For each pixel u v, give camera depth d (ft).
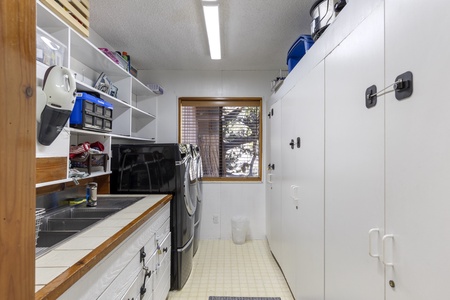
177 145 7.88
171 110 12.33
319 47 5.24
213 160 12.55
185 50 9.95
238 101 12.52
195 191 9.71
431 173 2.35
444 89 2.22
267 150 11.80
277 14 7.31
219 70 12.36
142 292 5.14
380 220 3.15
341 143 4.23
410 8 2.63
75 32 5.50
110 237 3.93
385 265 3.02
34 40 1.72
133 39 8.97
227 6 6.91
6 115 1.52
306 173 6.04
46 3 4.58
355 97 3.77
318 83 5.28
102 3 6.77
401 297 2.76
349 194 3.95
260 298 7.45
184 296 7.54
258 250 11.09
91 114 6.00
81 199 6.69
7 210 1.54
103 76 7.57
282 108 8.61
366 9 3.48
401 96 2.75
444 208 2.22
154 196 7.41
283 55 10.44
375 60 3.26
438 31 2.28
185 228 8.11
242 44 9.37
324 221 4.95
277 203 9.36
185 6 6.95
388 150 2.99
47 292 2.43
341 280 4.23
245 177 12.51
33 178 1.71
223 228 12.41
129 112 9.11
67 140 5.08
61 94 4.28
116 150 8.00
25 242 1.66
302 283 6.34
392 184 2.92
